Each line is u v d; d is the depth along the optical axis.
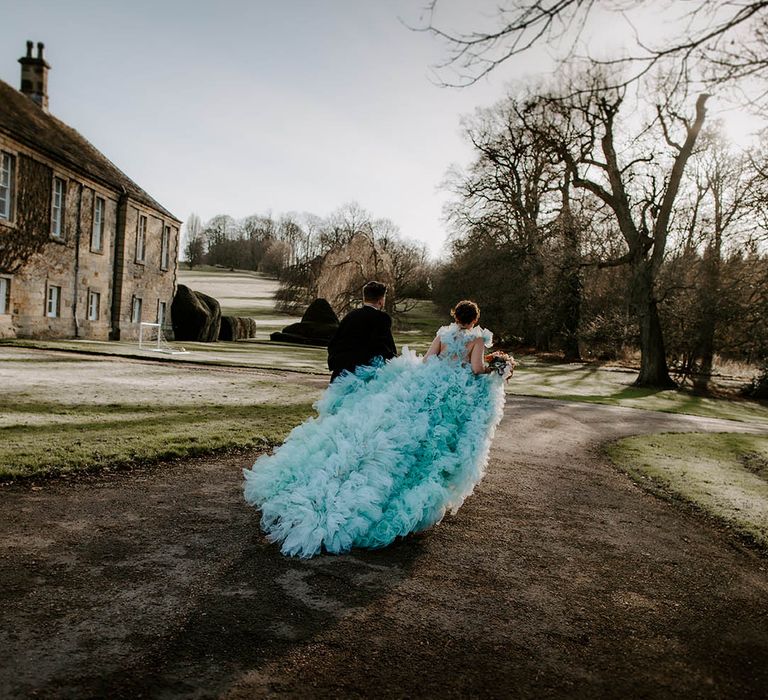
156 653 2.65
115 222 28.16
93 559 3.62
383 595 3.45
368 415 4.52
